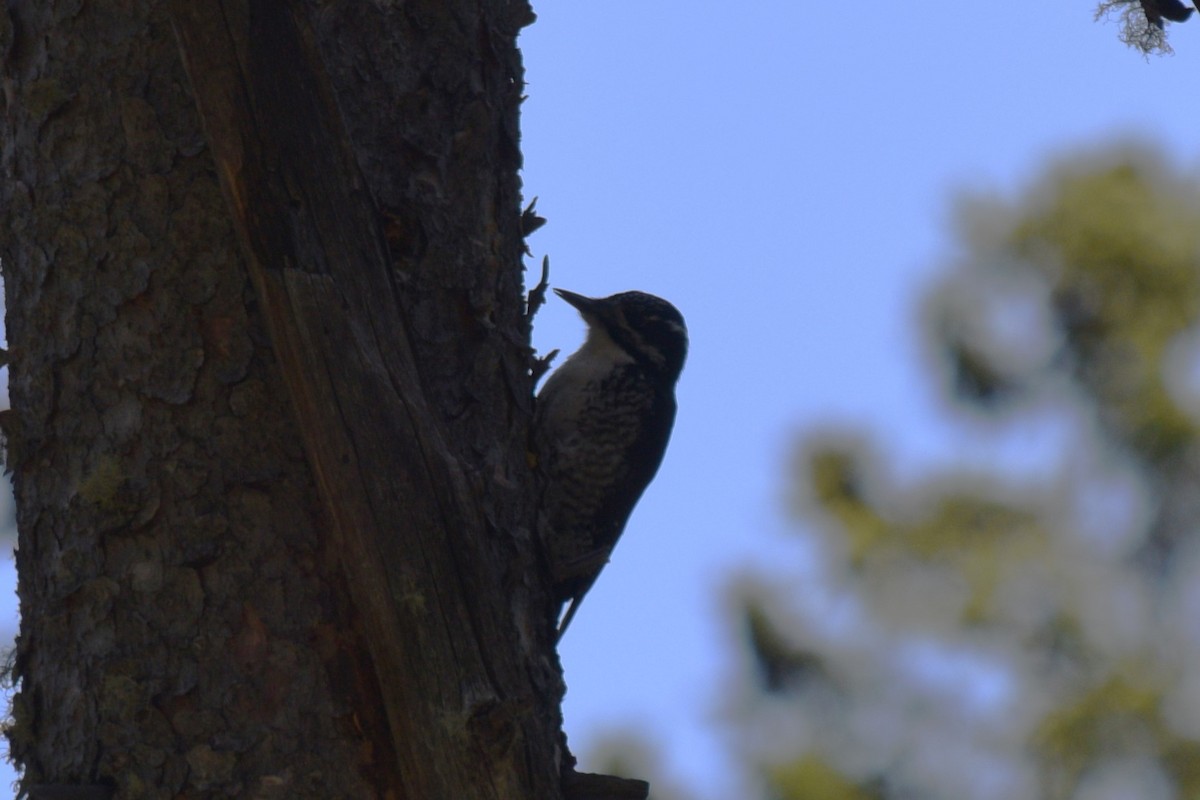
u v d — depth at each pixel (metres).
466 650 7.14
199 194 7.64
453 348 8.39
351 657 7.30
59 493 7.64
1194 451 18.03
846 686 17.36
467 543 7.29
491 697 7.08
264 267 7.22
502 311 8.88
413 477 7.22
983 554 17.92
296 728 7.22
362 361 7.26
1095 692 17.39
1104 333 18.45
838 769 16.89
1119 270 18.47
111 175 7.71
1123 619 17.97
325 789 7.17
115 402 7.57
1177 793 17.03
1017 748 17.36
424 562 7.14
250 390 7.49
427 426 7.36
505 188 9.05
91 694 7.33
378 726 7.27
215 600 7.34
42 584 7.66
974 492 18.14
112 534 7.45
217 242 7.61
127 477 7.47
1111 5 10.09
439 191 8.48
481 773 7.04
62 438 7.67
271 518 7.41
